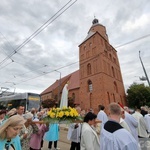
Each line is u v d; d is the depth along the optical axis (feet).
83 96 113.80
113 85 116.78
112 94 109.09
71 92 128.16
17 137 8.17
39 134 16.26
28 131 13.73
